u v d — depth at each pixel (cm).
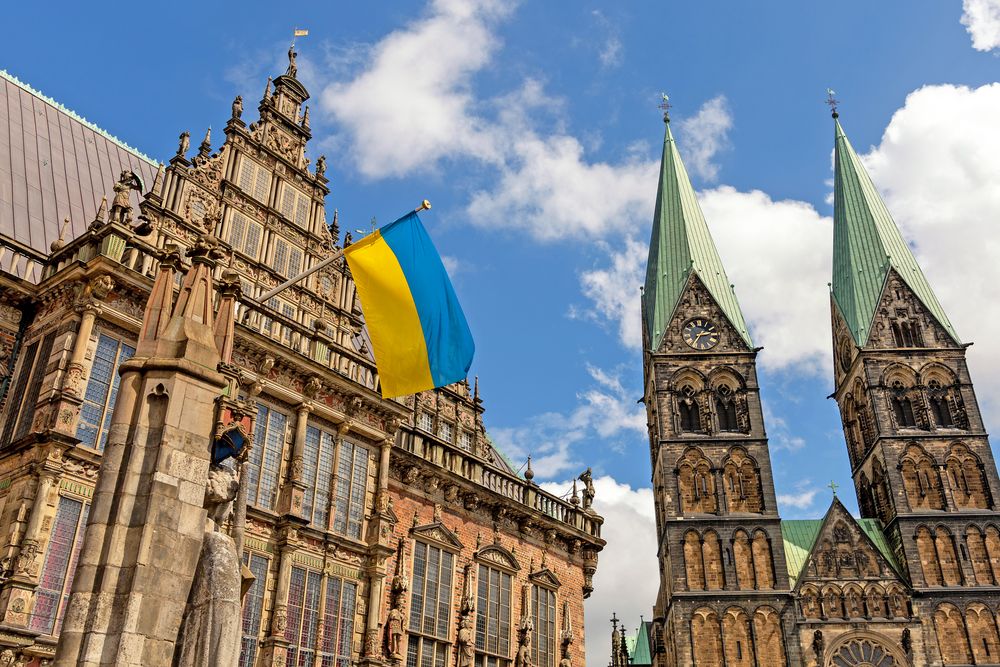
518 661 4009
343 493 3312
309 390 3266
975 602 6975
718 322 8406
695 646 6944
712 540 7375
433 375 2052
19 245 3005
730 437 7800
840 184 9412
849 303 8656
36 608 2323
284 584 2950
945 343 8106
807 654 6912
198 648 1244
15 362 2809
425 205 2134
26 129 3922
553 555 4512
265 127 4047
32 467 2453
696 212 9369
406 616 3522
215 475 1413
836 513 7506
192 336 1445
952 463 7588
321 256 4022
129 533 1277
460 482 4025
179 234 3416
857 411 8350
